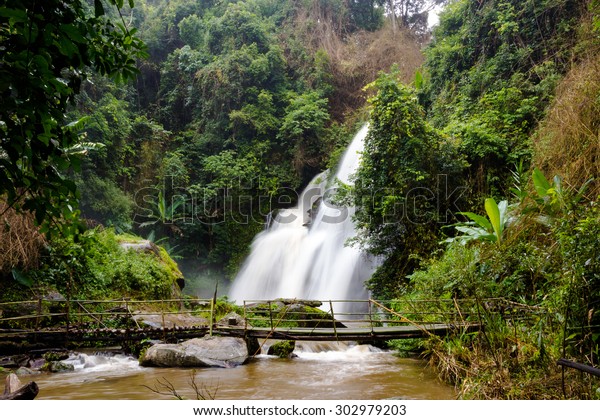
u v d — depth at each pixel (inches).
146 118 792.3
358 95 837.8
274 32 890.7
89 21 111.4
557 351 172.6
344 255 544.1
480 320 215.0
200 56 825.5
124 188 692.7
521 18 480.7
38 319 286.2
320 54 841.5
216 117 789.9
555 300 191.0
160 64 878.4
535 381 159.9
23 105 92.7
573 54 399.9
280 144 776.3
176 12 900.6
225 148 791.1
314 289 564.1
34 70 92.6
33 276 341.4
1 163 96.5
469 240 313.4
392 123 408.8
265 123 755.4
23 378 236.2
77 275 371.6
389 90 414.3
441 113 522.3
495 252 266.7
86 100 625.6
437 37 621.3
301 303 390.0
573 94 324.5
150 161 730.8
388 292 400.5
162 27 889.5
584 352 169.8
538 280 252.2
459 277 263.4
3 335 270.1
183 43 903.1
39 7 95.7
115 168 672.4
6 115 94.6
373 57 871.1
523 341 191.3
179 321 354.6
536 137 373.4
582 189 250.4
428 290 292.7
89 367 265.4
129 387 217.2
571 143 304.5
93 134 619.8
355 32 942.4
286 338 286.4
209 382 227.8
